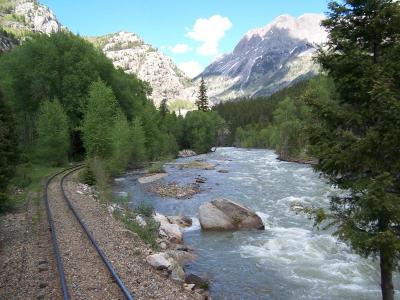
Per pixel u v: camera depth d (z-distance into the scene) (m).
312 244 20.31
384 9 10.00
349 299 14.14
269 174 50.12
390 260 10.02
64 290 10.89
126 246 16.28
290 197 33.09
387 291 10.68
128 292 10.92
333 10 10.93
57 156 51.47
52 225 18.31
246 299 14.03
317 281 15.77
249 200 32.62
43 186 32.19
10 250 15.25
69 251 14.77
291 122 73.56
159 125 96.12
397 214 9.66
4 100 32.47
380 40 10.70
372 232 10.98
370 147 10.19
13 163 29.86
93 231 17.73
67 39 70.69
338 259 18.17
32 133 58.47
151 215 24.94
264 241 21.14
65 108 61.72
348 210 11.35
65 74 63.62
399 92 10.18
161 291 11.98
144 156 62.16
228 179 45.69
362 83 10.34
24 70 62.00
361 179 10.50
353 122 11.01
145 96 99.56
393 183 10.54
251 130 145.12
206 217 24.27
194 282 15.02
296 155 71.94
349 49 10.73
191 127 110.31
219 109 199.88
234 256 18.91
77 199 26.38
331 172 11.41
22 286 11.69
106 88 55.53
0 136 22.55
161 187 39.94
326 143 11.07
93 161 40.41
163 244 19.45
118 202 29.38
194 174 51.16
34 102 61.66
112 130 52.94
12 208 23.27
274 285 15.38
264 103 186.25
